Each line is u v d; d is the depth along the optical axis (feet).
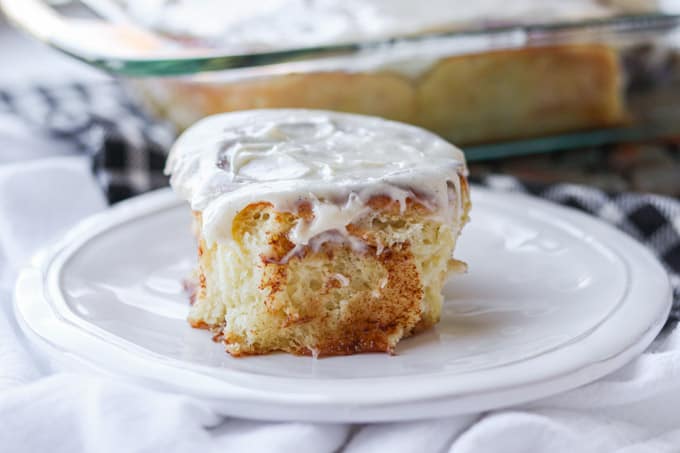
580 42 2.16
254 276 1.53
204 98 2.07
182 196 1.62
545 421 1.38
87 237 1.73
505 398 1.39
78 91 2.40
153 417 1.35
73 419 1.36
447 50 2.09
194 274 1.65
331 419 1.36
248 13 2.21
